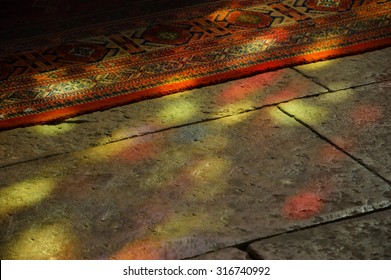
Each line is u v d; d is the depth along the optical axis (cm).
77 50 196
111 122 168
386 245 137
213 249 139
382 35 192
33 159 160
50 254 140
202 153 158
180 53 192
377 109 167
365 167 152
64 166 158
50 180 154
